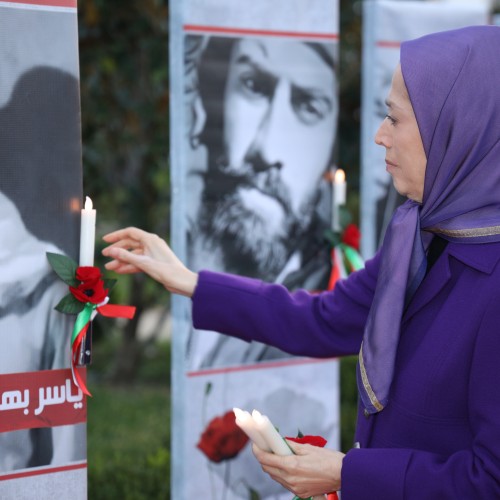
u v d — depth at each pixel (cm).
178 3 471
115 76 943
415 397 267
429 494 250
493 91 263
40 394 299
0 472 293
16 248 291
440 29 594
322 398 541
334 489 269
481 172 267
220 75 486
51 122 295
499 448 244
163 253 338
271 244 512
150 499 703
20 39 287
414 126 271
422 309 277
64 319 303
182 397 492
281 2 501
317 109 521
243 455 514
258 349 514
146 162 1055
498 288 254
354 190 1030
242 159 498
